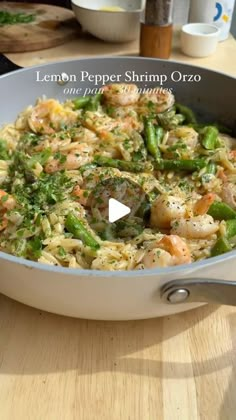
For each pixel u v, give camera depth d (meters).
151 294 0.43
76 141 0.71
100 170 0.64
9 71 0.79
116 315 0.46
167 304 0.44
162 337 0.49
